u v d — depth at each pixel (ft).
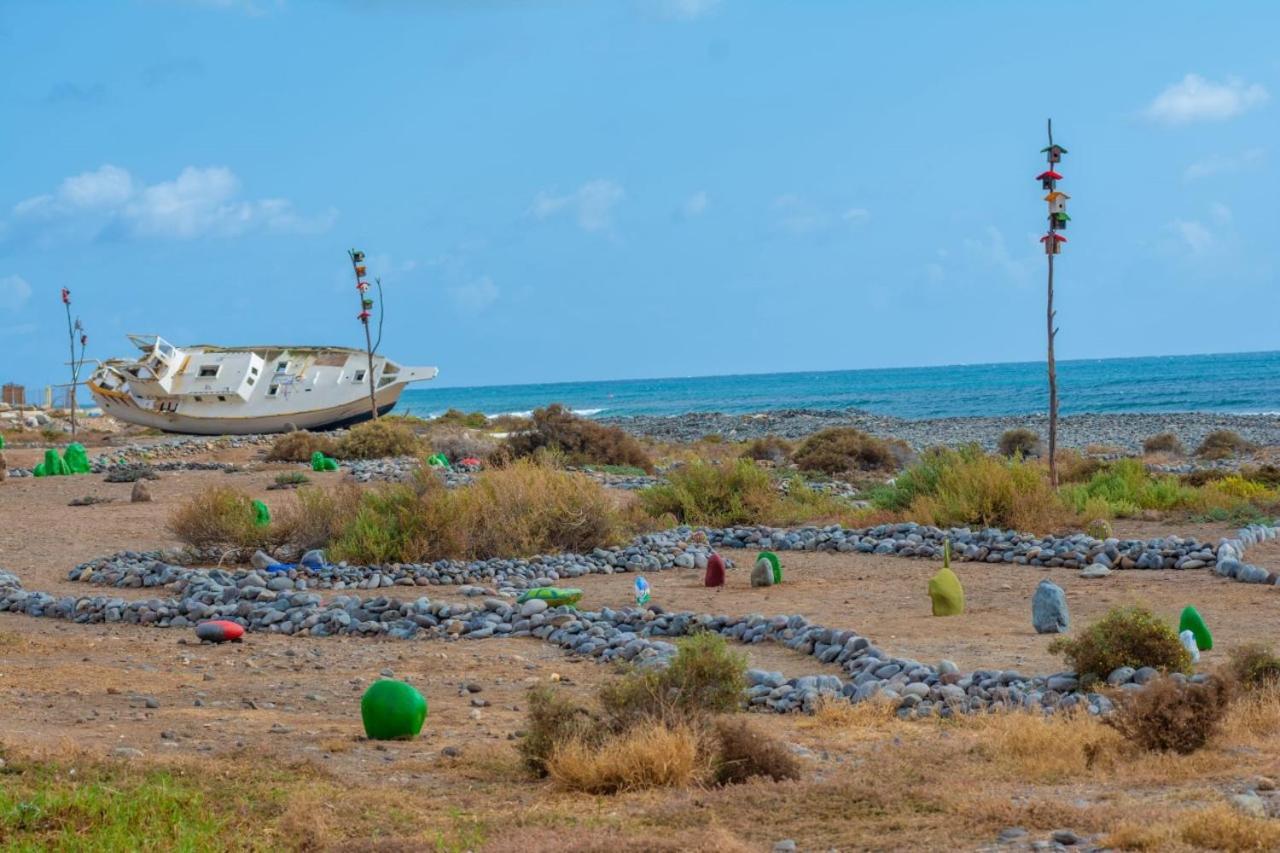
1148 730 34.14
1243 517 96.53
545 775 35.17
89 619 70.38
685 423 349.41
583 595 74.84
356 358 270.67
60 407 391.65
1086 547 81.82
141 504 122.31
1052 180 106.52
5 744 35.65
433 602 68.90
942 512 99.40
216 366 265.13
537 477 97.50
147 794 30.55
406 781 34.50
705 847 26.09
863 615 64.03
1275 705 36.86
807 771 33.83
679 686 39.45
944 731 38.88
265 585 77.87
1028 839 26.30
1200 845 24.82
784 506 113.09
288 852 27.27
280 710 46.44
